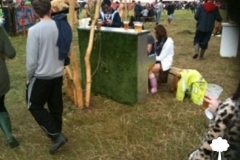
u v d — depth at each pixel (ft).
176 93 14.20
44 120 8.93
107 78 14.02
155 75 15.12
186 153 9.53
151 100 13.96
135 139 10.55
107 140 10.52
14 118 12.39
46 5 8.25
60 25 8.57
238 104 3.65
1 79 9.16
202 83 13.65
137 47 12.51
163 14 79.10
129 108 13.17
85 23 14.48
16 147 10.12
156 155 9.52
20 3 37.93
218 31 32.81
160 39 15.07
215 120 3.87
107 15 17.51
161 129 11.23
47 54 8.38
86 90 13.09
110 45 13.34
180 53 24.89
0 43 8.89
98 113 12.70
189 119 11.95
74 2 12.06
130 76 13.12
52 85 8.82
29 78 8.68
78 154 9.70
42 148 10.07
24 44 30.14
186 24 51.83
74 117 12.30
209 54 23.99
